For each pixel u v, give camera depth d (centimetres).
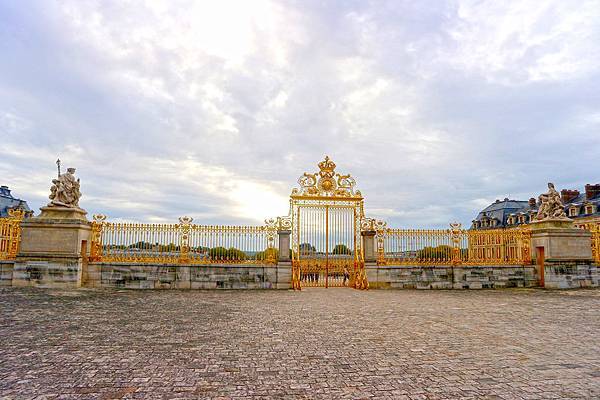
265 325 1220
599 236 2773
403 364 815
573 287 2566
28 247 2133
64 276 2128
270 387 681
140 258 2288
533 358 862
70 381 695
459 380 720
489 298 2014
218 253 2352
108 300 1736
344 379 724
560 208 2744
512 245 2762
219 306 1625
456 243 2616
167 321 1266
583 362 834
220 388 674
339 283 2538
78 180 2348
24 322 1200
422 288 2502
